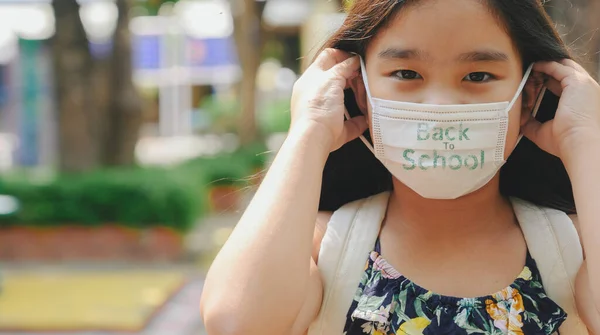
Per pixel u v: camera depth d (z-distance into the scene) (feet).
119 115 35.14
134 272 27.48
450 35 4.77
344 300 5.09
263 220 4.81
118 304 22.54
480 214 5.26
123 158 35.42
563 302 4.98
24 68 44.75
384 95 5.09
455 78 4.92
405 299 4.97
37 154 45.47
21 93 45.03
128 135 35.50
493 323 4.83
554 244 5.09
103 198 29.60
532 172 5.81
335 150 5.78
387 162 5.21
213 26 64.64
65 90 33.19
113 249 29.76
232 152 50.44
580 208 4.80
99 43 34.53
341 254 5.22
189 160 45.80
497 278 5.05
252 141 53.67
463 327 4.82
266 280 4.65
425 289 5.00
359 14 5.21
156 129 83.76
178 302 23.41
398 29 4.89
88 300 23.12
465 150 4.95
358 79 5.49
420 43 4.83
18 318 20.97
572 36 15.93
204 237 33.42
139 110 35.58
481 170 5.01
